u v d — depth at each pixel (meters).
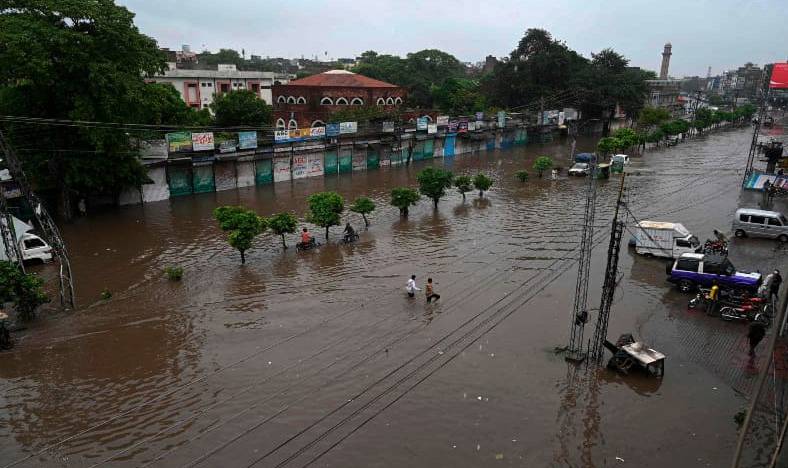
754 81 191.88
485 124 64.00
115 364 15.20
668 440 12.04
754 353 15.80
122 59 30.05
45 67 26.20
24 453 11.53
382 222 31.31
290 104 56.97
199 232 28.70
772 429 11.78
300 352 15.84
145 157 35.25
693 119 88.81
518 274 22.44
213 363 15.23
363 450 11.63
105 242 26.86
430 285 19.30
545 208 34.94
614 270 14.67
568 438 12.12
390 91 60.59
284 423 12.54
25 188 20.94
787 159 38.59
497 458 11.45
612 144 53.03
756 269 22.61
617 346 15.05
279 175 43.41
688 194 38.19
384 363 15.22
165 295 20.25
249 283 21.45
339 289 20.80
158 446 11.75
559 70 78.19
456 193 40.16
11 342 16.44
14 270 17.45
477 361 15.35
